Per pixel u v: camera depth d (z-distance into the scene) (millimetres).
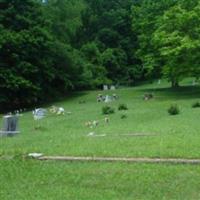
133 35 78500
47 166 15109
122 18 79562
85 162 15562
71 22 64250
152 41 54250
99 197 11688
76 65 60000
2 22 52594
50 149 17875
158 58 58188
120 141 19641
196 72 48750
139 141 19391
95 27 81688
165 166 14578
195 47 45875
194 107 37438
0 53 50344
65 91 60281
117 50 76250
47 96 55000
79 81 61594
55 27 62125
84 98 55031
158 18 56375
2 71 49562
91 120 32438
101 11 84312
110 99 49781
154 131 23703
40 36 52531
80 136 22797
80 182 13125
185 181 12891
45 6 61844
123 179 13250
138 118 31766
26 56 51594
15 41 50344
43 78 53625
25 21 52719
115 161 15523
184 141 18891
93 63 70375
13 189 12633
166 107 38500
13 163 15664
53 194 12031
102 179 13336
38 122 33594
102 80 68125
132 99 49094
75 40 75688
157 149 16984
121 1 85812
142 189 12297
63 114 38531
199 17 46938
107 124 29266
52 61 55188
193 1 50438
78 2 70875
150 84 75125
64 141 20547
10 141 21578
